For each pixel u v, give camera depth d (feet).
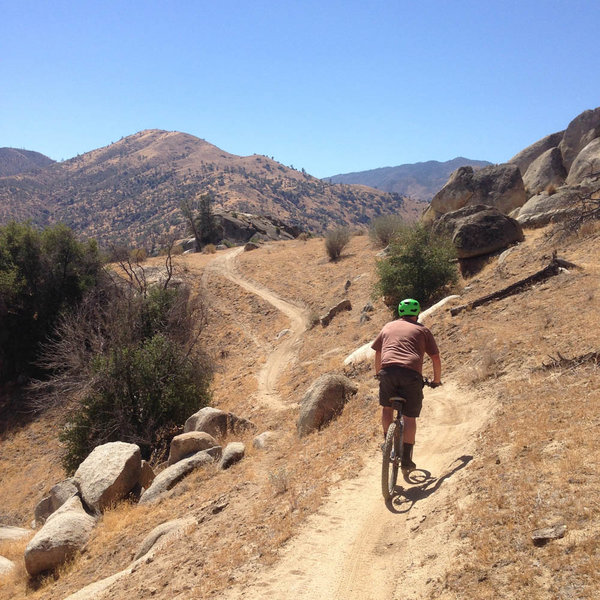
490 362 29.25
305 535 16.65
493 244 76.95
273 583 14.32
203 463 37.96
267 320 126.00
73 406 72.59
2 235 131.34
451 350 37.27
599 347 24.08
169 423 72.49
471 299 56.39
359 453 23.40
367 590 12.85
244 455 36.27
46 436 100.83
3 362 121.60
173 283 149.07
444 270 75.72
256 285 150.71
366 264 137.80
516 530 12.34
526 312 39.17
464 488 15.72
